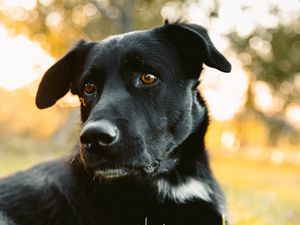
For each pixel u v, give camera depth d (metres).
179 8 2.51
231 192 1.30
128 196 0.56
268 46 3.02
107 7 2.48
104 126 0.48
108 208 0.56
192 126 0.59
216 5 2.51
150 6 2.67
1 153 2.55
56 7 2.59
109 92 0.54
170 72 0.57
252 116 3.82
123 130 0.50
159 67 0.56
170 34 0.59
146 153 0.53
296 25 3.00
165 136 0.56
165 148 0.56
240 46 2.95
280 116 3.79
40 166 0.65
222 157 3.98
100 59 0.56
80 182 0.57
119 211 0.56
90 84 0.57
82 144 0.50
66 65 0.63
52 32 2.67
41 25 2.62
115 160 0.50
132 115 0.52
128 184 0.56
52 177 0.61
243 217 0.88
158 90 0.56
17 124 5.08
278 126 3.84
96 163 0.49
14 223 0.58
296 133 3.95
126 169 0.51
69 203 0.57
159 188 0.57
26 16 2.63
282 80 3.12
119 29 2.43
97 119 0.50
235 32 2.92
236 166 3.28
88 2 2.56
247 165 3.45
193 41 0.59
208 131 0.62
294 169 3.30
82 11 2.63
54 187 0.60
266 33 2.97
